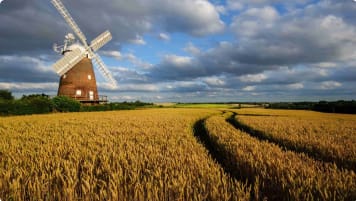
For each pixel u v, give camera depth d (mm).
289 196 4027
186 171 4801
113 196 3570
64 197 3736
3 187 4168
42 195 3854
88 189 3840
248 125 17266
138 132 11641
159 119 20984
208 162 5641
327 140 10055
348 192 4121
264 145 8375
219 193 3814
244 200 3578
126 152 6484
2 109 31672
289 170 5000
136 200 3613
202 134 14805
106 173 4680
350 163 6598
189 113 34000
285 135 11836
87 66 42500
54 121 19344
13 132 12266
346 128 16031
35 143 8586
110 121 18797
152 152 6574
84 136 10312
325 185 4289
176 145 7977
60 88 41344
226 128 14703
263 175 4754
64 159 5836
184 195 3861
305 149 8922
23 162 5719
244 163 5785
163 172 4719
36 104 35062
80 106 40844
